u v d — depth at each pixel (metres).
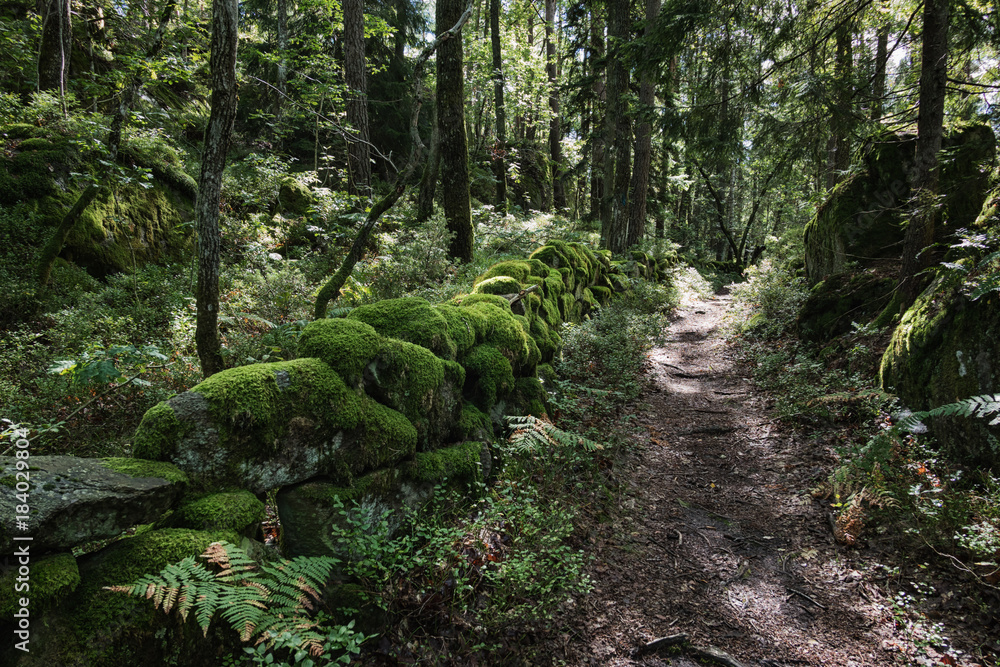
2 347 4.53
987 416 3.75
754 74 7.04
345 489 2.78
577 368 6.75
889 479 3.90
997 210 5.25
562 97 17.23
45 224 6.39
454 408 3.81
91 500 1.82
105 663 1.73
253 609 1.93
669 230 29.80
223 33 3.21
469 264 8.27
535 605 2.89
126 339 4.70
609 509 4.02
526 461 4.21
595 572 3.32
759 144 7.36
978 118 6.43
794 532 3.85
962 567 3.13
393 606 2.68
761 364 7.34
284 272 6.25
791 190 17.47
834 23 6.97
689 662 2.73
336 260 8.17
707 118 7.32
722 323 10.73
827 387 5.80
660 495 4.38
